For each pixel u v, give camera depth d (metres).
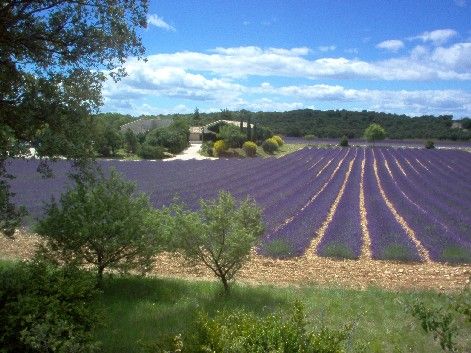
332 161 58.19
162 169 46.94
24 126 9.62
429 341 8.43
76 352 6.33
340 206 27.05
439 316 5.33
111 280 12.30
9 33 8.98
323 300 11.17
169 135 70.81
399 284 13.58
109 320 8.93
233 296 11.41
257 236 12.20
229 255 11.30
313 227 21.19
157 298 11.24
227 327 5.21
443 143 97.88
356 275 14.69
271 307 10.25
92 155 10.53
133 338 8.35
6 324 6.73
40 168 10.31
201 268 14.94
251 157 66.75
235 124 87.38
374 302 11.09
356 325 8.88
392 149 78.81
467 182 38.47
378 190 34.03
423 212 24.89
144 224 11.55
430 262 16.47
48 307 6.89
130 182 12.32
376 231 20.33
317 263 16.14
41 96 9.77
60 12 9.41
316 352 5.02
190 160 58.28
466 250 16.91
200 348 5.02
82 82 9.90
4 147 8.49
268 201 28.22
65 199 11.59
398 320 9.66
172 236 11.57
